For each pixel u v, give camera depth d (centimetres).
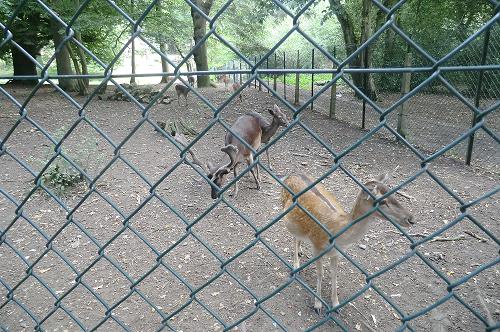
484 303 360
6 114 1137
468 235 483
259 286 395
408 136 915
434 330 330
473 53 858
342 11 1287
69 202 572
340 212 322
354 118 1159
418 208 557
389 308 360
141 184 645
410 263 427
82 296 378
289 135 932
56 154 166
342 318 347
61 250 457
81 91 1420
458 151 820
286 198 380
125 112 1173
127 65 2650
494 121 875
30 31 1623
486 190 611
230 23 2020
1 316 348
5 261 434
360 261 433
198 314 354
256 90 1586
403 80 888
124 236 489
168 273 417
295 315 352
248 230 508
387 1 1336
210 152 822
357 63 1401
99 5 1428
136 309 361
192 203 583
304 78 2161
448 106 1098
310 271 418
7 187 617
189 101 1309
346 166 734
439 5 1434
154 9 1600
